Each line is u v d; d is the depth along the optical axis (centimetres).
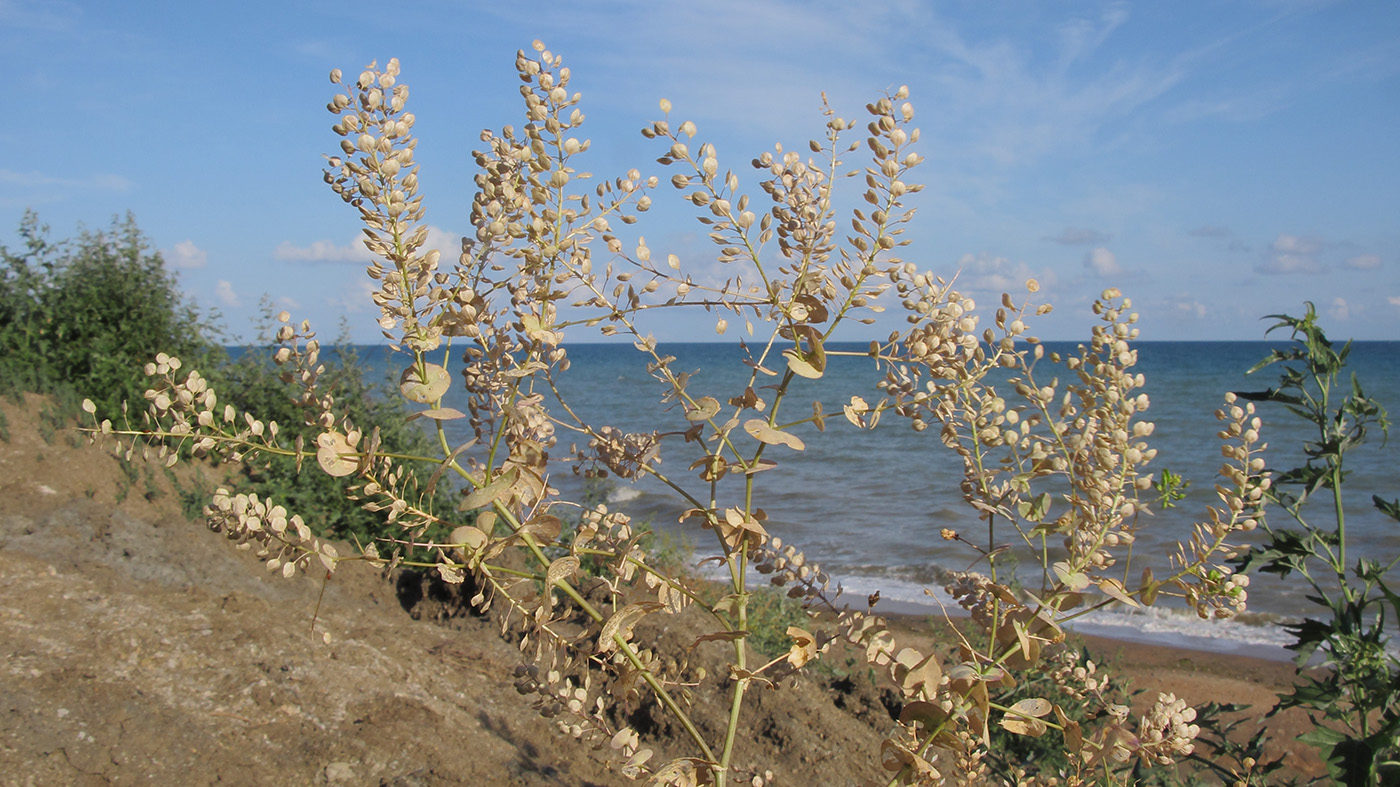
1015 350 160
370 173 142
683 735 492
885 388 160
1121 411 156
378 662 491
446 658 536
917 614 1102
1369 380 5406
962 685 145
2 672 385
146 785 344
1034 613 158
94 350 1073
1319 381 283
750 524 154
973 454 166
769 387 155
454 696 484
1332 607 277
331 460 149
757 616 683
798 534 1641
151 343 1130
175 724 380
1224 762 483
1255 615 1084
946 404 163
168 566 574
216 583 578
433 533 677
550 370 170
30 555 533
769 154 148
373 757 381
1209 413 3731
